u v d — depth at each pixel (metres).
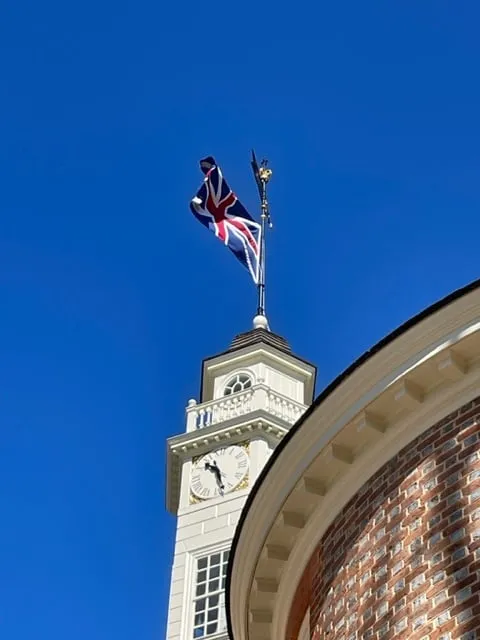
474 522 14.69
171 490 46.03
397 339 16.19
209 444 45.56
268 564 18.50
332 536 17.22
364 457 16.97
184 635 40.84
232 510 43.50
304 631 18.39
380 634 15.16
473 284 15.41
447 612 14.34
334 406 17.06
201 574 42.34
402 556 15.45
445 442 15.77
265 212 52.09
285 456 17.83
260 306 51.53
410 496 15.85
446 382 16.02
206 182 49.56
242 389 47.50
